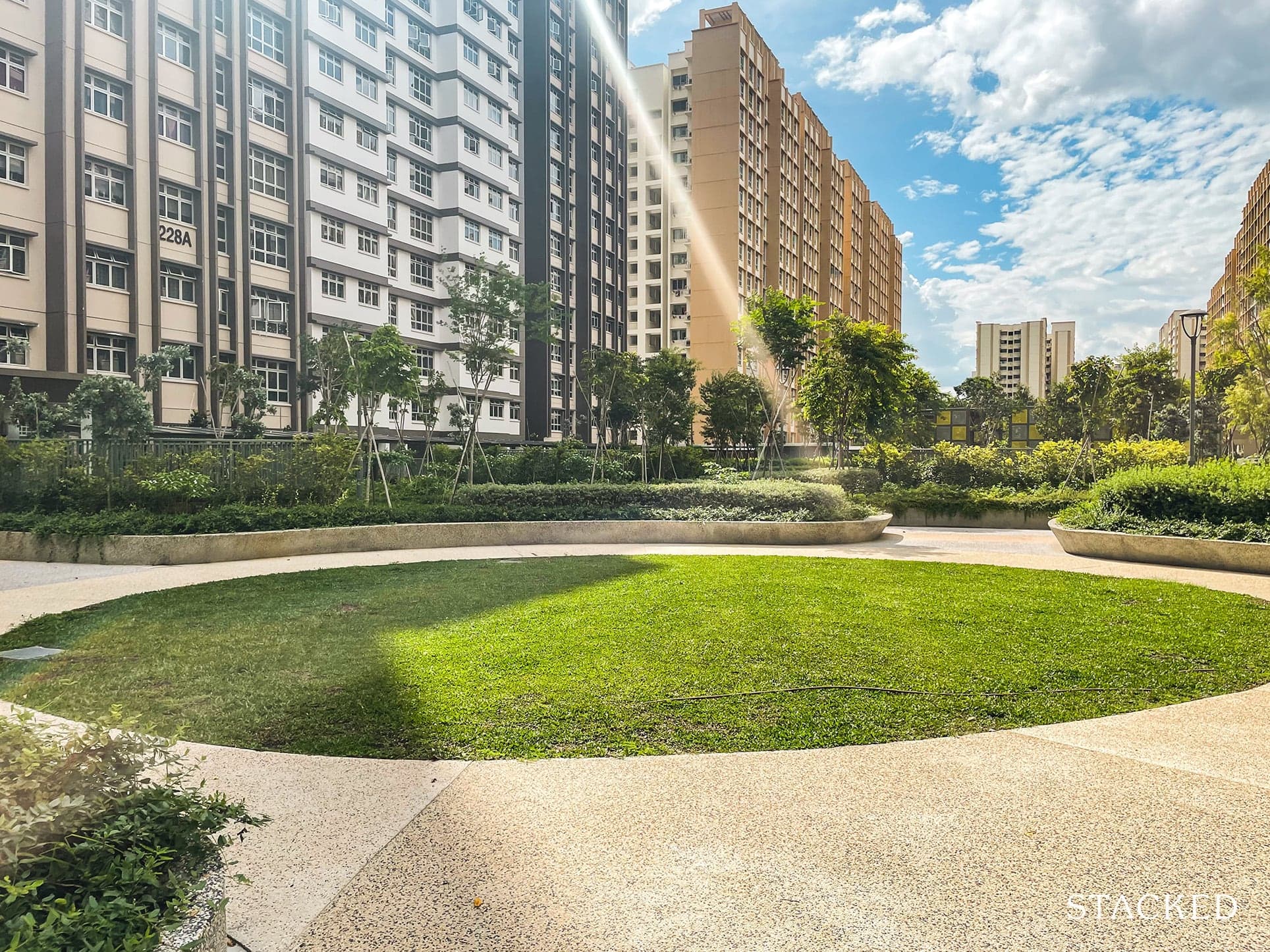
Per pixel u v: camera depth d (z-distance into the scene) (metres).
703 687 5.64
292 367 35.91
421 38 44.84
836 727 4.85
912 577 10.71
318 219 36.97
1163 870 3.10
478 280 22.38
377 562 13.23
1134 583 10.28
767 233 77.00
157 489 15.58
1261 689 5.58
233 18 33.22
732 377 46.50
